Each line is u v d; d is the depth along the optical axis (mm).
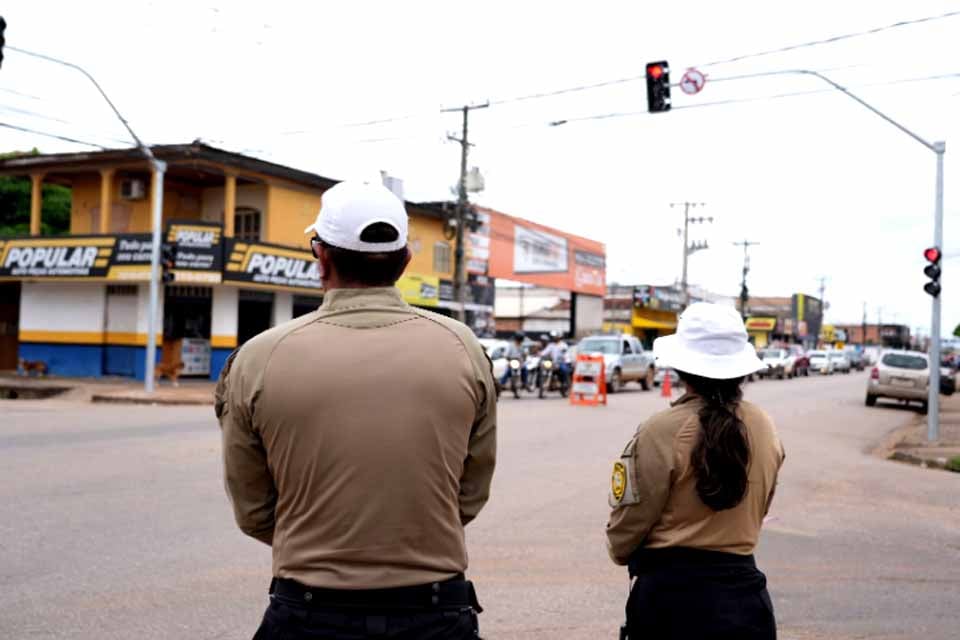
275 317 28406
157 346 26156
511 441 13773
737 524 2670
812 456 13727
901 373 24484
